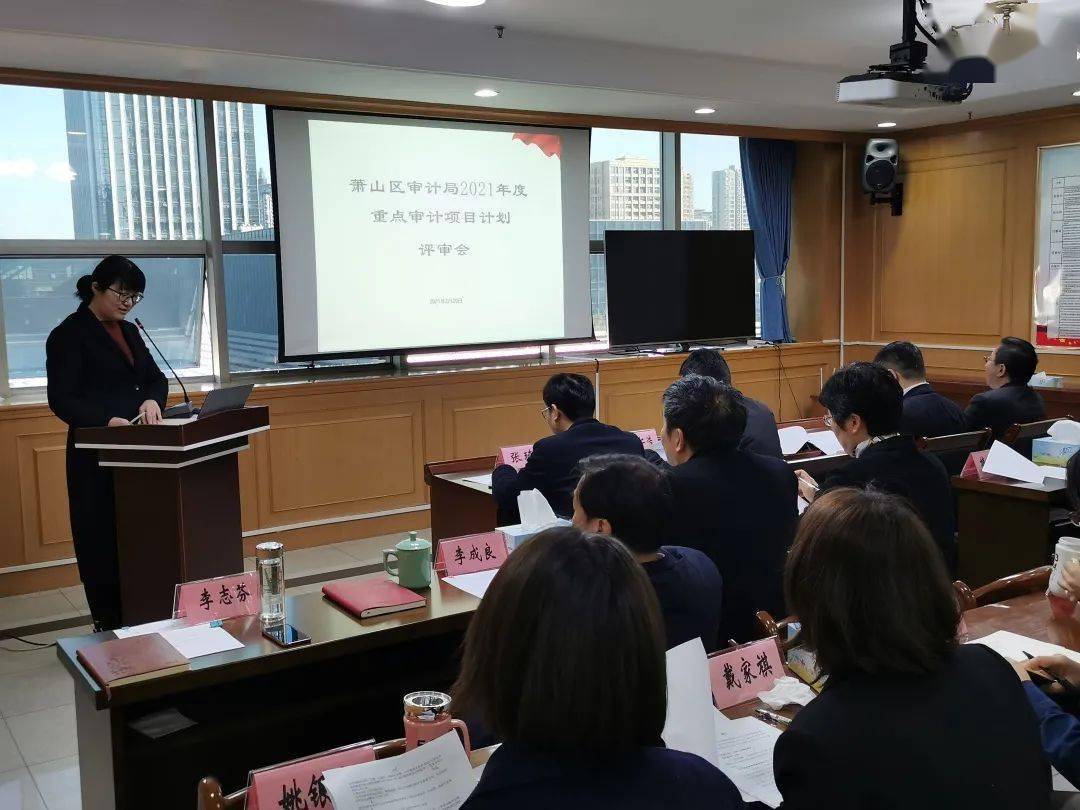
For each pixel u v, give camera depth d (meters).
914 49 3.93
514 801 0.85
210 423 3.12
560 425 3.17
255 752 2.24
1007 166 6.19
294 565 4.74
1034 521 3.31
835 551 1.10
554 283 5.86
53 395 3.42
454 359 5.74
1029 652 1.78
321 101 4.85
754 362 6.68
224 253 5.01
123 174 4.75
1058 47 4.92
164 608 3.15
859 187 6.96
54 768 2.81
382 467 5.21
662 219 6.73
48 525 4.36
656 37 4.75
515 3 4.09
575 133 5.83
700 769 0.91
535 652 0.86
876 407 2.56
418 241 5.36
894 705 1.05
